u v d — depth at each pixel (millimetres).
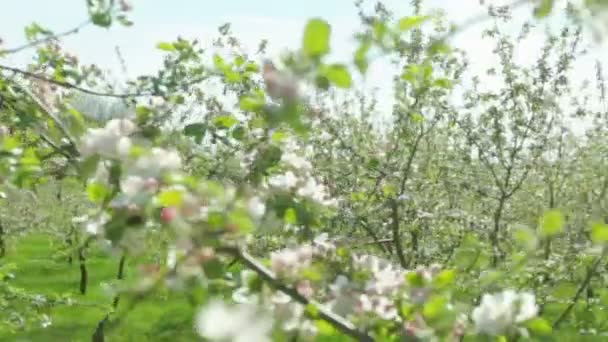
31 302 7793
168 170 2525
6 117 4195
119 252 2566
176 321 14203
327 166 10367
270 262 2803
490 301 2520
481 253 3818
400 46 2246
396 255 9602
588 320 5008
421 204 10977
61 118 3785
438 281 2693
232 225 2475
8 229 17531
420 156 12484
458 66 11047
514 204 12531
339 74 1986
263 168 3463
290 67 1995
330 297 2875
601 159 13023
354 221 8891
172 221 2443
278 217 2855
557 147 12852
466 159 12172
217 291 2506
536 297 5195
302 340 2668
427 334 2600
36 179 3182
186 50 4637
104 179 2533
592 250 2746
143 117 3121
